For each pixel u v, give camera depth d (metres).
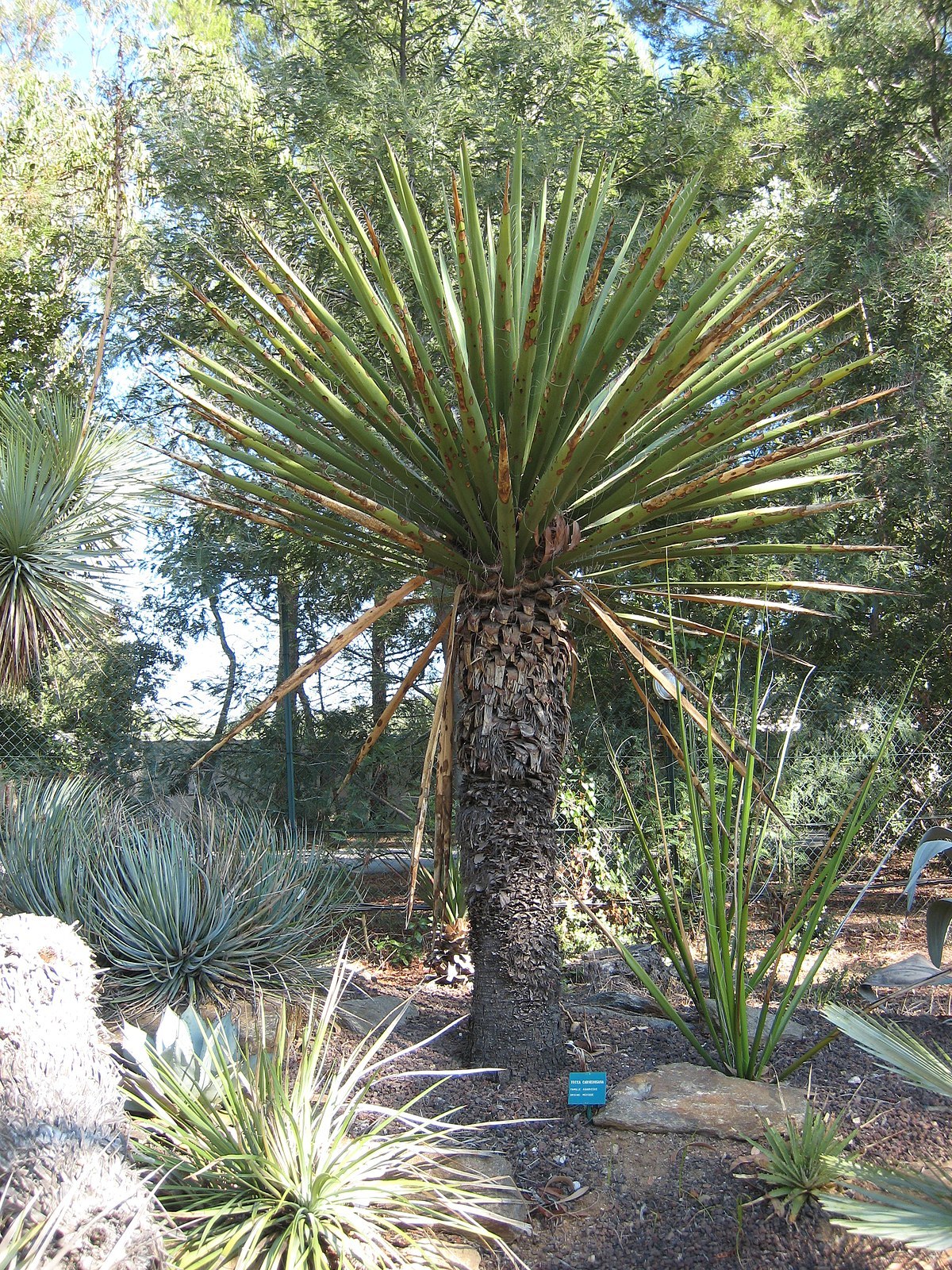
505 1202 2.71
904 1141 2.98
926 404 7.01
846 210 7.89
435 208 7.13
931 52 8.48
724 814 3.83
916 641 7.37
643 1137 3.08
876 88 9.03
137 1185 2.22
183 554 7.09
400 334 3.51
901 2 8.63
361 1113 3.22
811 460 3.53
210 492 5.20
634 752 6.59
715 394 3.70
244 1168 2.65
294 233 7.26
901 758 6.78
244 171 7.19
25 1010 2.51
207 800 5.74
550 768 3.61
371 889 6.56
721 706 6.61
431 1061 3.72
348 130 7.02
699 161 7.83
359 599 7.02
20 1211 1.97
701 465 3.70
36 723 6.60
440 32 8.07
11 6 9.95
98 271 8.88
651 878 6.09
